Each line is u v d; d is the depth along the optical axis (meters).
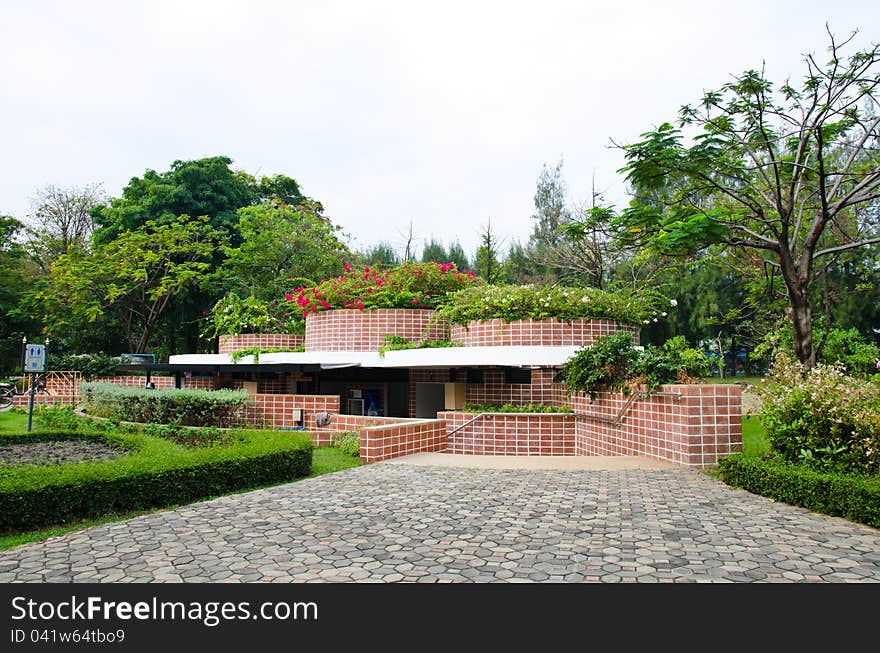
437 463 9.69
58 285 25.53
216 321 20.95
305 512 6.50
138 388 15.63
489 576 4.50
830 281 22.25
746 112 11.34
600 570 4.58
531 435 12.36
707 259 16.50
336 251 29.66
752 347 24.64
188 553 5.12
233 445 8.79
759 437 10.78
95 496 6.45
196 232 27.17
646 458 9.74
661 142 10.32
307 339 17.25
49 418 15.85
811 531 5.53
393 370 16.72
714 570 4.55
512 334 13.19
